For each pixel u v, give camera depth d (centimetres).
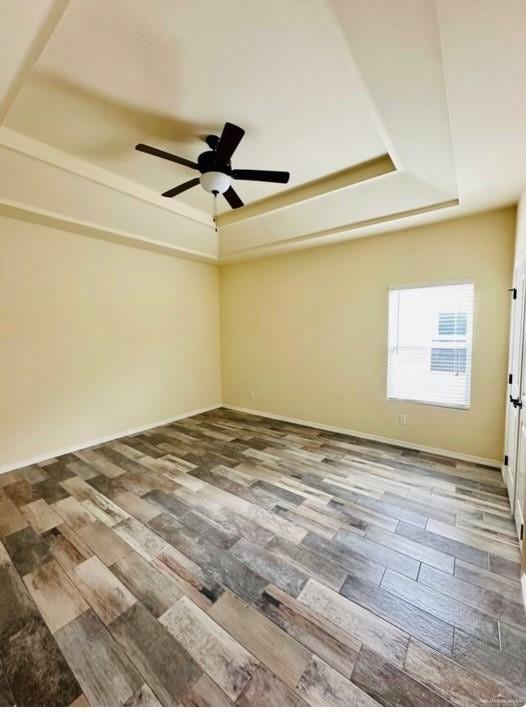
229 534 222
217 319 555
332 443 391
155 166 289
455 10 104
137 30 154
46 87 192
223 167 235
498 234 305
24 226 328
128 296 424
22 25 125
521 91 139
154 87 193
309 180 313
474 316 322
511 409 270
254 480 300
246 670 135
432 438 358
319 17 146
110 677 132
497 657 139
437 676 132
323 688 128
